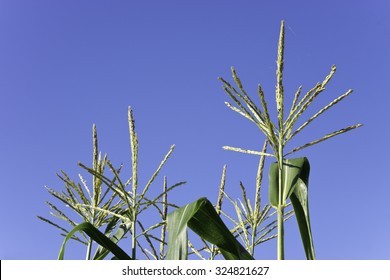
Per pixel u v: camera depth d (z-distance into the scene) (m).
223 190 2.63
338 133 2.11
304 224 2.20
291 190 2.15
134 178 2.40
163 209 2.62
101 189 2.62
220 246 2.15
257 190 2.47
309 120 2.10
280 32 2.10
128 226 2.60
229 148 2.20
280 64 2.10
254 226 2.51
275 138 2.12
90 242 2.62
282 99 2.10
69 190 2.60
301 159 2.22
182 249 2.04
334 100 2.08
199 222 2.16
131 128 2.40
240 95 2.12
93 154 2.65
